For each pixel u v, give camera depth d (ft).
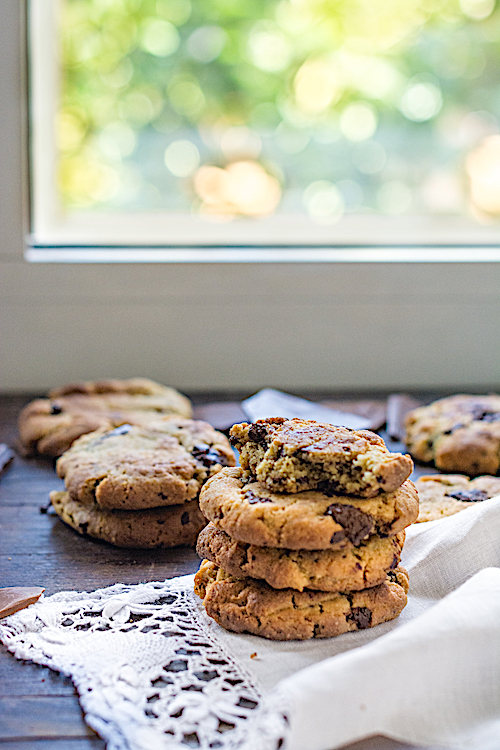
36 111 2.73
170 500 1.67
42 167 2.81
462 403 2.15
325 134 2.92
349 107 2.89
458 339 2.79
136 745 1.26
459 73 2.89
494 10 2.84
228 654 1.39
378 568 1.42
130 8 2.75
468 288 2.73
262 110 2.88
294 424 1.53
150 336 2.73
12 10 2.46
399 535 1.47
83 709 1.33
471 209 2.98
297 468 1.45
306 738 1.24
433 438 2.02
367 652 1.29
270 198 2.96
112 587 1.53
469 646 1.32
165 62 2.81
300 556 1.42
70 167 2.85
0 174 2.53
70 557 1.65
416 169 2.96
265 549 1.43
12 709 1.34
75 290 2.65
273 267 2.68
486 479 1.81
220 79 2.84
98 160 2.86
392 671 1.28
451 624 1.33
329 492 1.45
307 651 1.40
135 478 1.68
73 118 2.81
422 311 2.76
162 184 2.91
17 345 2.69
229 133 2.89
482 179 2.97
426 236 2.97
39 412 2.15
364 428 2.16
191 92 2.84
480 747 1.27
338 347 2.78
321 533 1.39
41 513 1.80
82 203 2.89
